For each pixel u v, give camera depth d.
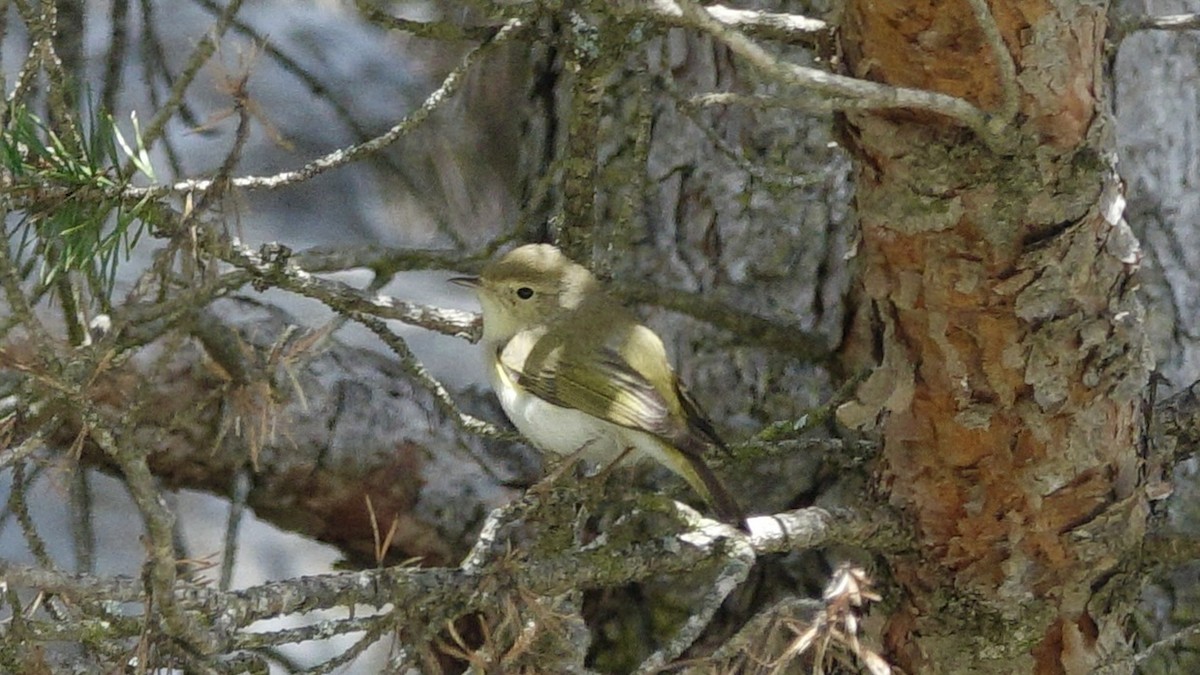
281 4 15.05
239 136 6.22
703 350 9.71
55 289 7.38
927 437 7.35
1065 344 6.88
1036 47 6.26
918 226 6.72
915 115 6.59
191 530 12.77
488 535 6.79
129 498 12.75
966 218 6.67
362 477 9.88
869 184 6.91
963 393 7.09
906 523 7.54
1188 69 9.52
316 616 12.48
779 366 9.62
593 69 7.17
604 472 8.20
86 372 6.23
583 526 8.75
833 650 7.08
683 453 7.89
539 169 10.65
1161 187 9.49
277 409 7.62
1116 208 6.72
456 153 14.00
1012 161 6.51
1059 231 6.64
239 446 9.51
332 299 7.74
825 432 9.47
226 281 7.55
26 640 5.48
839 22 6.70
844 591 6.05
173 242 6.30
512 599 6.36
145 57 11.63
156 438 7.26
